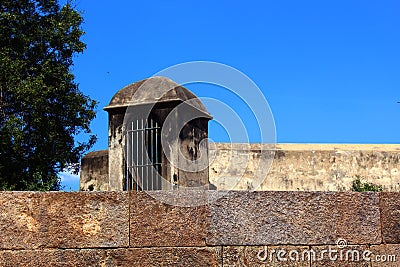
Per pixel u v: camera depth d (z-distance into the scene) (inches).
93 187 604.1
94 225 243.9
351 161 625.6
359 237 254.1
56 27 695.1
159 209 247.6
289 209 252.8
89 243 242.8
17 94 637.3
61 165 674.8
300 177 616.7
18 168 636.1
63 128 695.1
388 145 660.7
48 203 242.5
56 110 681.0
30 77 661.3
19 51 671.8
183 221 247.9
